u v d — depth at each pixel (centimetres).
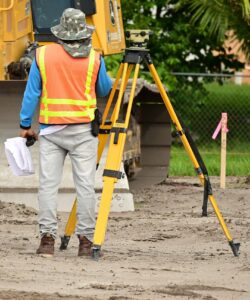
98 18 3509
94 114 2127
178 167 4731
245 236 2572
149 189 3891
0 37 3303
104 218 2097
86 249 2150
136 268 2002
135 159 4178
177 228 2697
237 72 7081
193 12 6356
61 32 2094
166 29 6419
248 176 4288
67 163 3061
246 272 1997
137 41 2147
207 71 6675
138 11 6350
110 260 2105
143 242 2438
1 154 3122
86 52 2105
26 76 3316
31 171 2166
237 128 6309
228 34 6272
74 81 2105
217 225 2766
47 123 2116
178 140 5741
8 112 3194
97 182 3000
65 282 1814
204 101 6381
